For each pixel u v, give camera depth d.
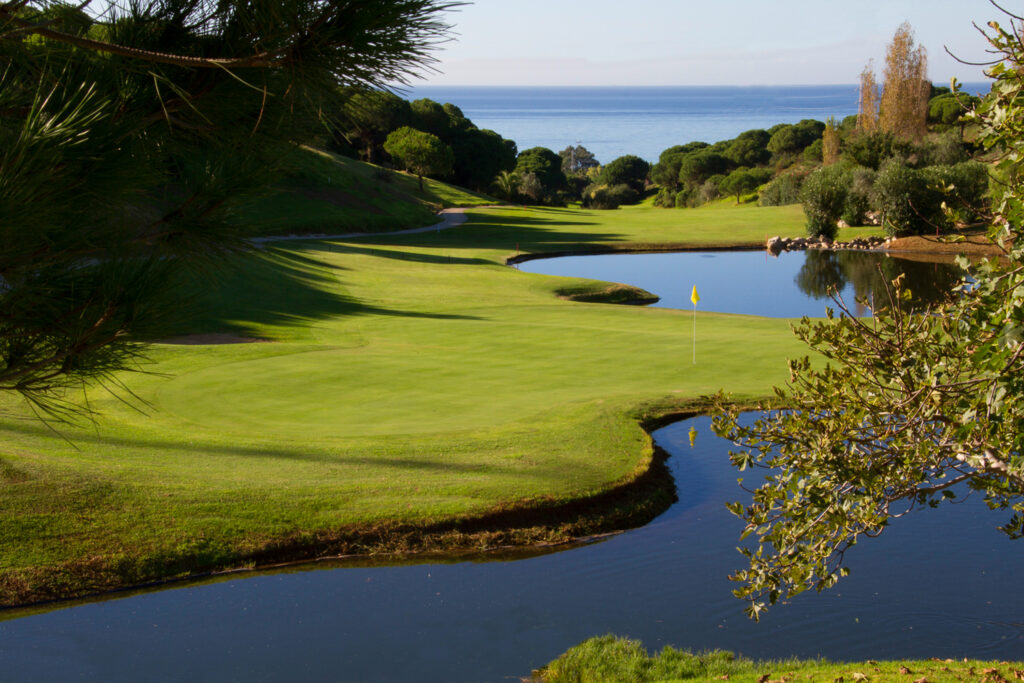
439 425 14.59
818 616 8.85
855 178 60.66
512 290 35.66
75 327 3.05
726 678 6.99
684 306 36.34
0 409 14.45
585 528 11.46
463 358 19.94
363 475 12.27
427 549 10.78
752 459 5.68
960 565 9.95
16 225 2.62
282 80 3.11
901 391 5.24
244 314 25.45
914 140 76.38
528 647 8.38
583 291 37.25
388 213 63.66
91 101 2.82
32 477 11.33
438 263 44.19
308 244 46.09
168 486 11.50
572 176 144.12
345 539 10.76
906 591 9.33
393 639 8.51
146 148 3.20
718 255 54.12
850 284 41.31
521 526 11.30
